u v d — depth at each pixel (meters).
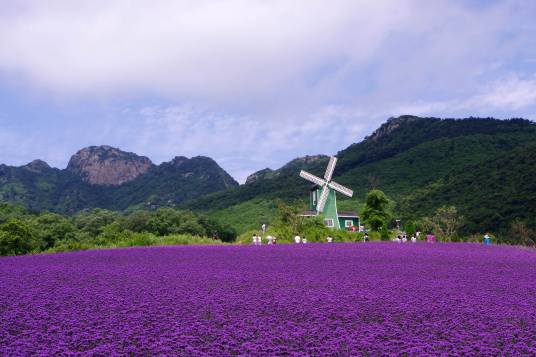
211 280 17.31
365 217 68.25
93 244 46.12
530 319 11.73
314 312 12.00
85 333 9.78
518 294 15.49
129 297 13.73
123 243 45.06
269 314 11.99
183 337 9.52
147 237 47.31
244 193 135.50
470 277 19.30
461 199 75.75
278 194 119.75
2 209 90.12
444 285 16.92
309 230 56.06
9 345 8.98
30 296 13.79
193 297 13.70
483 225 63.50
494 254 31.59
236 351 8.99
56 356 8.45
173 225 83.06
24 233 51.19
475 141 119.94
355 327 10.88
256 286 16.09
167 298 13.59
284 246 39.34
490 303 13.63
